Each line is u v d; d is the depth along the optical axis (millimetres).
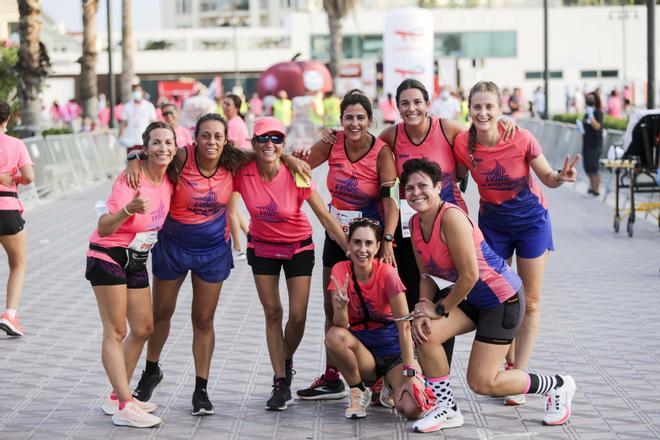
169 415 6730
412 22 39531
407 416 6457
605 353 8039
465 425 6402
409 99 6602
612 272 11367
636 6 60219
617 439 6086
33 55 23547
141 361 8016
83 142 22203
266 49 64312
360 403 6609
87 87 31906
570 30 60688
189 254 6602
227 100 12664
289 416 6676
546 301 9969
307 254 6824
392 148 6828
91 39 31875
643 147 13664
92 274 6398
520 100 43531
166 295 6746
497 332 6230
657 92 48188
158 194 6336
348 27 61688
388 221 6660
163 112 12266
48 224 16234
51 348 8555
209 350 6770
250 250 6828
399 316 6348
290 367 7066
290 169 6590
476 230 6137
